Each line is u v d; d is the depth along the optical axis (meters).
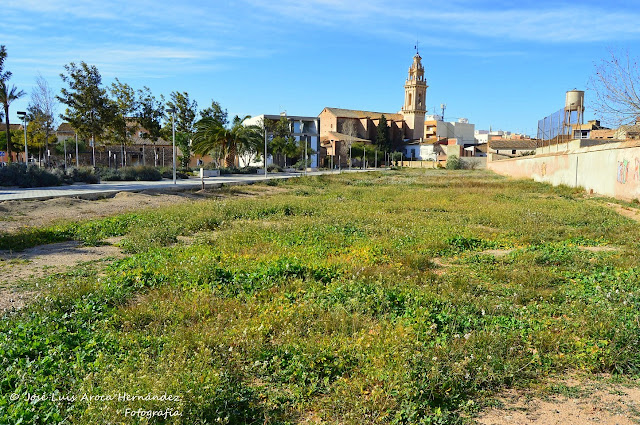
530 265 9.32
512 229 13.82
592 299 6.93
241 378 4.82
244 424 4.09
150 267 8.66
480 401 4.46
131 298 7.17
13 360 4.82
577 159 27.70
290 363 5.04
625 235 12.47
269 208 18.05
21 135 56.31
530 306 6.85
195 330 5.66
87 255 10.41
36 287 7.62
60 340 5.37
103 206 18.75
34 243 11.52
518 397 4.56
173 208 17.89
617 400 4.48
